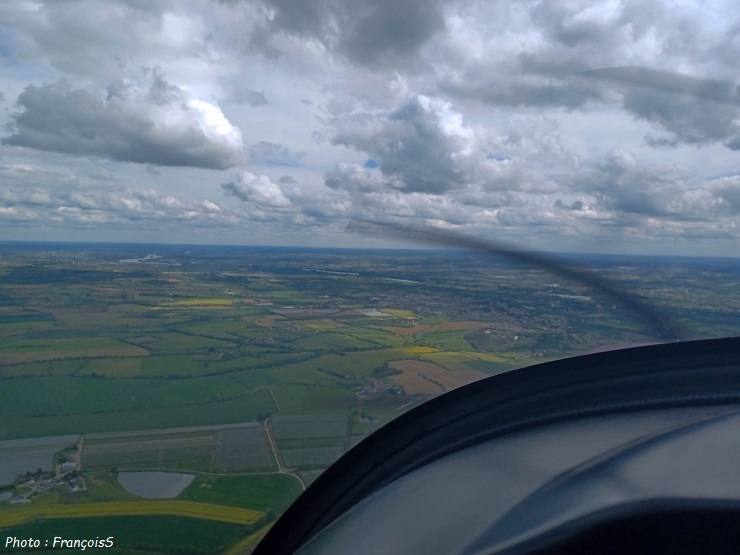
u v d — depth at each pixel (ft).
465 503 7.38
